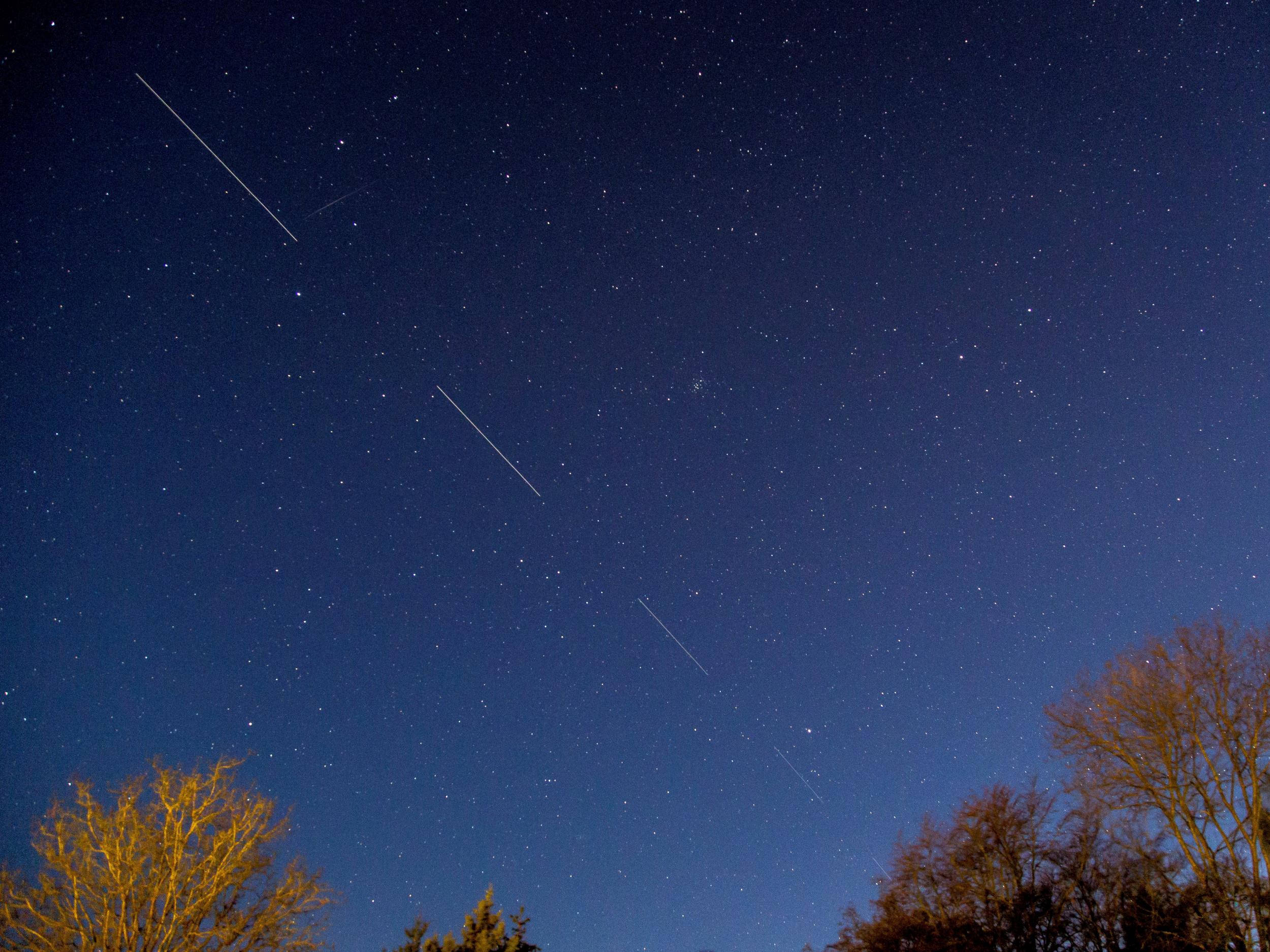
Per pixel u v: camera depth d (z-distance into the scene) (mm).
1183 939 15195
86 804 13914
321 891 14992
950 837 19172
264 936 14258
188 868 14078
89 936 13094
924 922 18328
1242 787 16062
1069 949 16625
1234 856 15594
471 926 15844
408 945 15367
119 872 13602
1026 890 17547
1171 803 16734
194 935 13688
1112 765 17812
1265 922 14508
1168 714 17141
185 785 14648
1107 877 17000
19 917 13031
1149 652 17906
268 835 15039
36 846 13469
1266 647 16891
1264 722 16281
